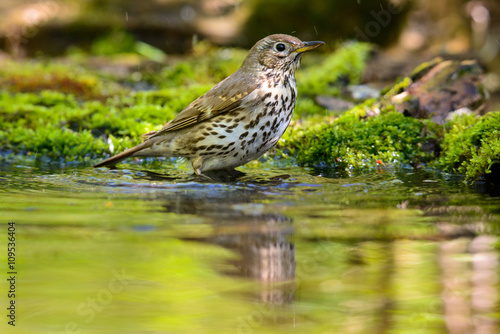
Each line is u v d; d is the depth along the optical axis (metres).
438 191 10.02
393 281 6.62
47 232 7.84
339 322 5.99
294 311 6.05
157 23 24.27
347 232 7.89
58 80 18.23
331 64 19.44
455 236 7.77
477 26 26.91
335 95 17.75
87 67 20.83
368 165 12.12
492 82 18.38
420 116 13.66
